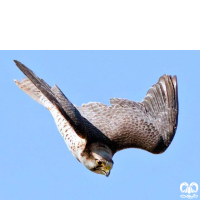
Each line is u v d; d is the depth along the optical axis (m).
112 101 12.59
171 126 12.82
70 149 11.05
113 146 11.34
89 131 11.04
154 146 11.97
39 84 9.55
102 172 10.81
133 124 12.05
